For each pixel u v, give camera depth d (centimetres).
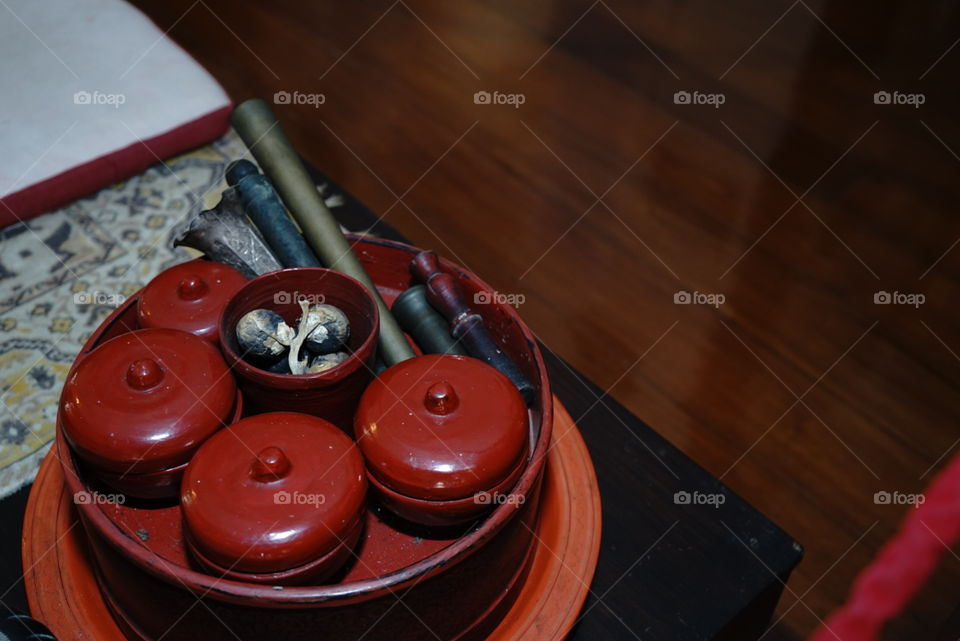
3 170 115
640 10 231
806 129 199
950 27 226
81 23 139
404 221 177
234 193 75
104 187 122
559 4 232
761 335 160
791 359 157
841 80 211
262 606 55
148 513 66
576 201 183
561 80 210
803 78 212
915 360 157
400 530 66
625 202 183
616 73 213
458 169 189
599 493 77
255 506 56
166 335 64
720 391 152
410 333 78
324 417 66
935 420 149
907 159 193
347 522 57
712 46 220
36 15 139
